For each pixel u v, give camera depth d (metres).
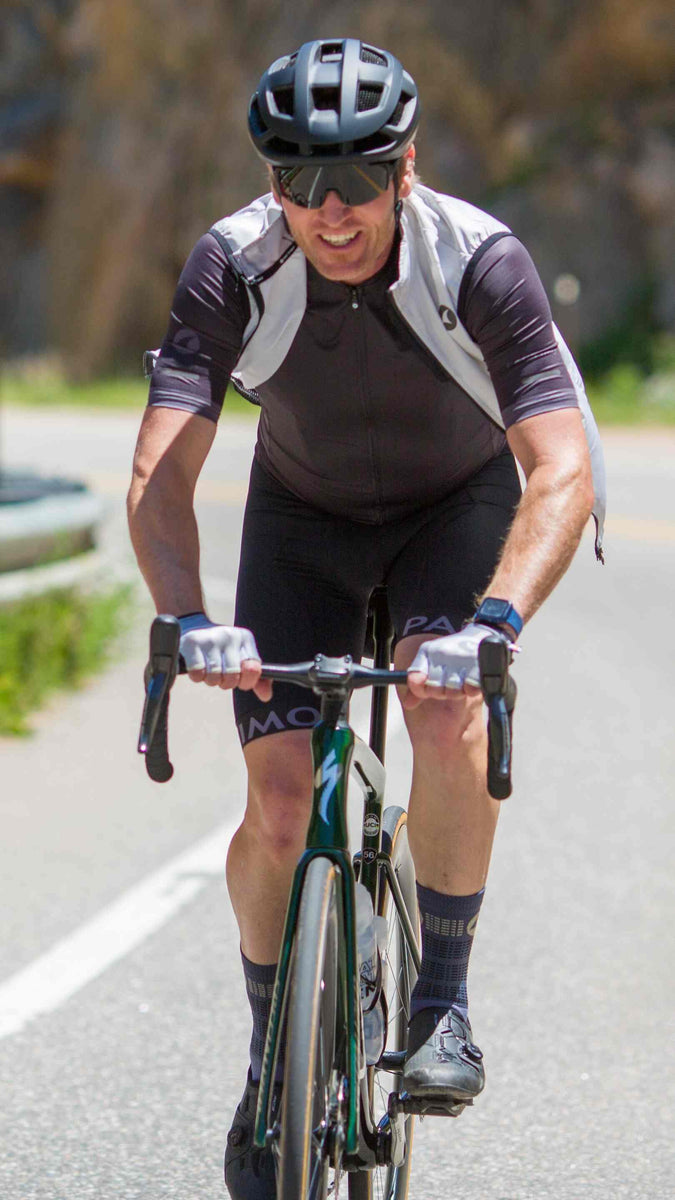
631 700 19.16
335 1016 5.82
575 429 6.42
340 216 6.11
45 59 104.69
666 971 10.59
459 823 6.54
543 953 10.93
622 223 77.62
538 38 80.81
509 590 5.89
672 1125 8.33
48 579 19.94
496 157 81.00
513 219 78.50
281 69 6.13
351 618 7.28
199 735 17.42
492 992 10.23
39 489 22.83
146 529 6.34
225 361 6.70
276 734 6.60
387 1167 7.12
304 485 7.27
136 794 14.85
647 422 65.12
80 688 19.98
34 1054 9.19
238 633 5.70
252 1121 6.69
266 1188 6.49
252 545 7.41
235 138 92.38
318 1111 5.61
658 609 25.75
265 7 90.75
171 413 6.55
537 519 6.11
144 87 96.25
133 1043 9.37
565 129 79.94
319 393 6.86
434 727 6.45
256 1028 6.84
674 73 79.50
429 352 6.69
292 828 6.47
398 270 6.53
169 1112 8.48
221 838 13.32
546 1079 8.92
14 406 80.75
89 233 99.44
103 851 13.01
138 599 25.73
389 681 5.60
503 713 5.37
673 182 77.19
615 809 14.50
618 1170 7.83
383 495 7.18
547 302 6.66
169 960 10.67
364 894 6.34
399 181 6.24
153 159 95.81
